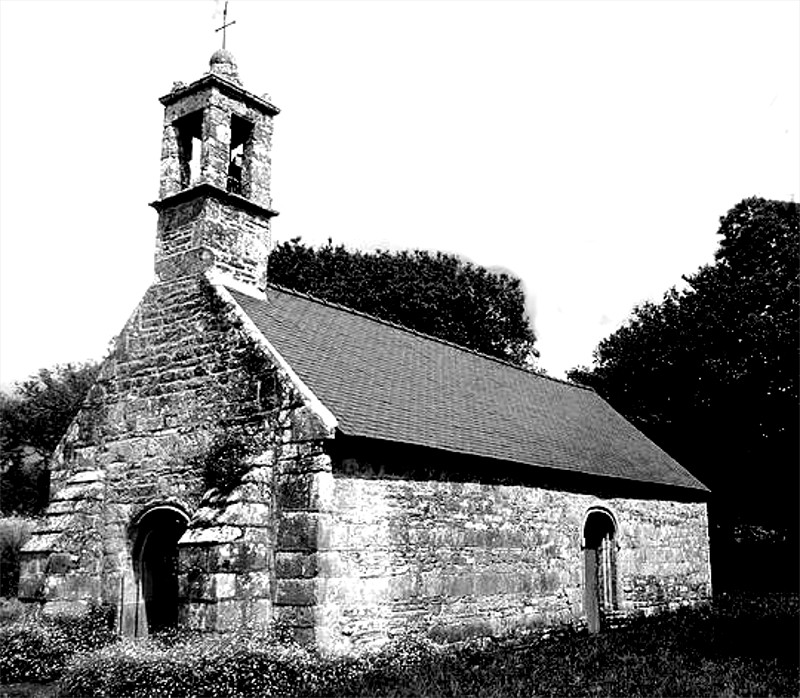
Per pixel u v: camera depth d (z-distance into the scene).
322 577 11.23
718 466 30.34
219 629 10.90
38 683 11.67
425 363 17.94
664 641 15.38
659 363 31.39
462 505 14.10
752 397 28.53
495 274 38.16
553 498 16.56
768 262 30.61
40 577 14.20
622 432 22.66
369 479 12.31
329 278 34.62
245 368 12.78
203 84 14.69
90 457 14.60
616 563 18.36
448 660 12.41
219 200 14.52
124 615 13.36
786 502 30.58
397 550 12.60
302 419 11.80
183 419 13.46
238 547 11.30
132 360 14.52
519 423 17.69
